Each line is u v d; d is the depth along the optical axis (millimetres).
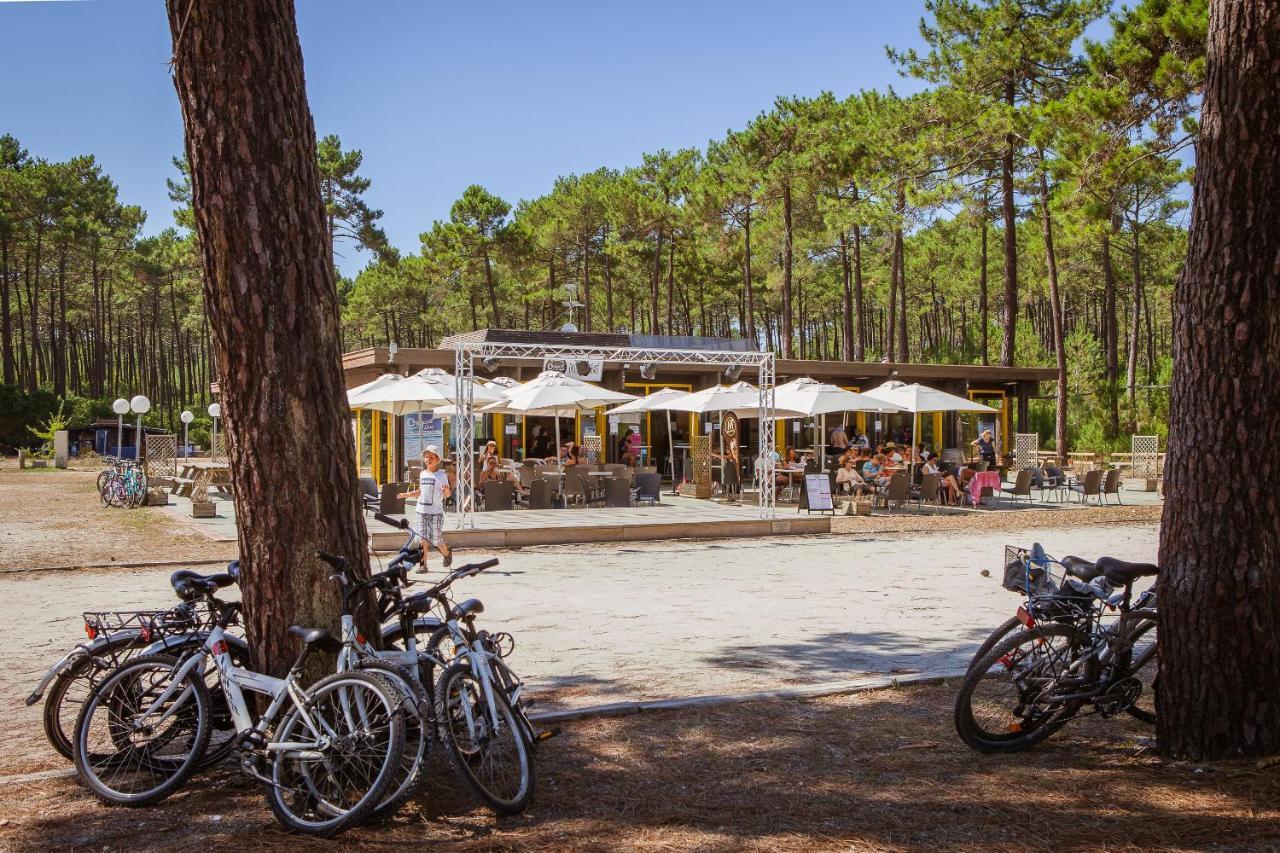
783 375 26828
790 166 35125
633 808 3734
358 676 3680
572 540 13906
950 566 11422
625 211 43812
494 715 3779
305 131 4129
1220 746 4230
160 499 20688
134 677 4137
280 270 4035
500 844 3402
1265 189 4090
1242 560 4191
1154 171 19172
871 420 28406
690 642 6941
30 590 9484
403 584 4309
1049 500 21297
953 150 28172
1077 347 37469
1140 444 28312
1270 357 4141
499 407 19375
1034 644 4551
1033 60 27578
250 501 4102
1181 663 4316
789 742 4547
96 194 58750
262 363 4039
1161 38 17781
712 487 21453
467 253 46719
